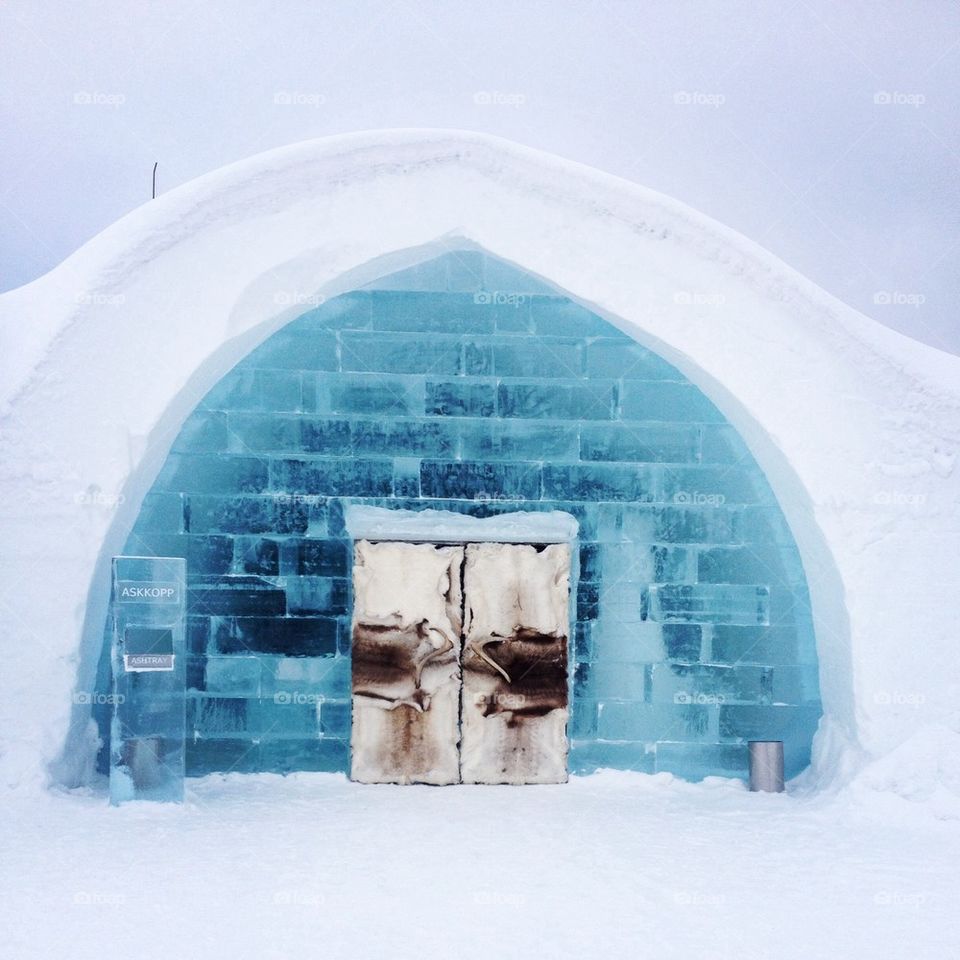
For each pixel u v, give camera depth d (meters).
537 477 9.63
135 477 8.73
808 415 8.99
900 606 8.70
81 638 8.42
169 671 7.78
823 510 8.84
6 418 8.50
